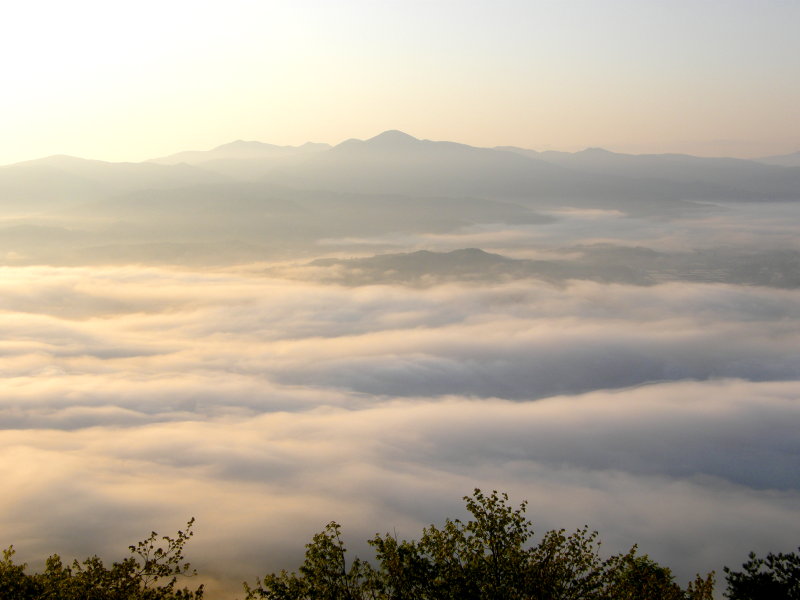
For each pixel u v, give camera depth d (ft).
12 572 55.16
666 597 55.72
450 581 54.49
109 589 54.34
